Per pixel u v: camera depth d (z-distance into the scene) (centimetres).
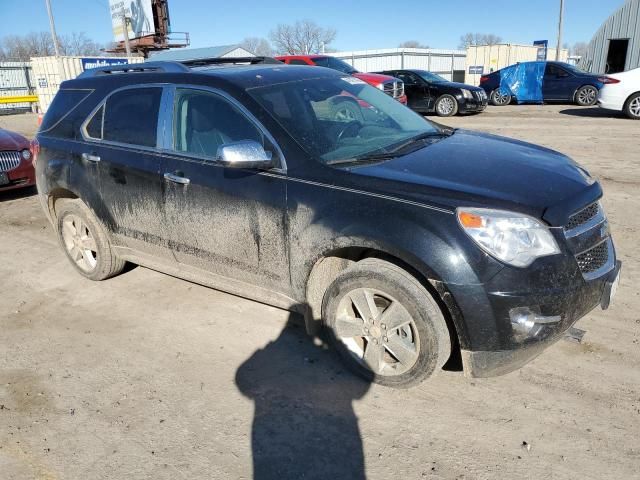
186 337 398
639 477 255
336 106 391
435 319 294
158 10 3938
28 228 686
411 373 312
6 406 329
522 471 262
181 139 391
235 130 363
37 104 2791
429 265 282
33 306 462
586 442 278
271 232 344
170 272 432
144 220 419
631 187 729
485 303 277
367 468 269
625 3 2520
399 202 295
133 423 309
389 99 451
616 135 1151
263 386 337
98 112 447
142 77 423
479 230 277
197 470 273
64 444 295
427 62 4412
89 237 488
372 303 319
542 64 1953
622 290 434
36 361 377
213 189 365
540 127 1338
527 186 300
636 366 336
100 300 466
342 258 341
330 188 317
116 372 359
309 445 286
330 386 334
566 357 349
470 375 301
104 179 437
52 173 477
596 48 2698
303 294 346
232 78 377
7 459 286
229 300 452
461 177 308
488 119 1593
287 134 342
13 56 6475
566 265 282
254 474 269
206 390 336
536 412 301
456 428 292
